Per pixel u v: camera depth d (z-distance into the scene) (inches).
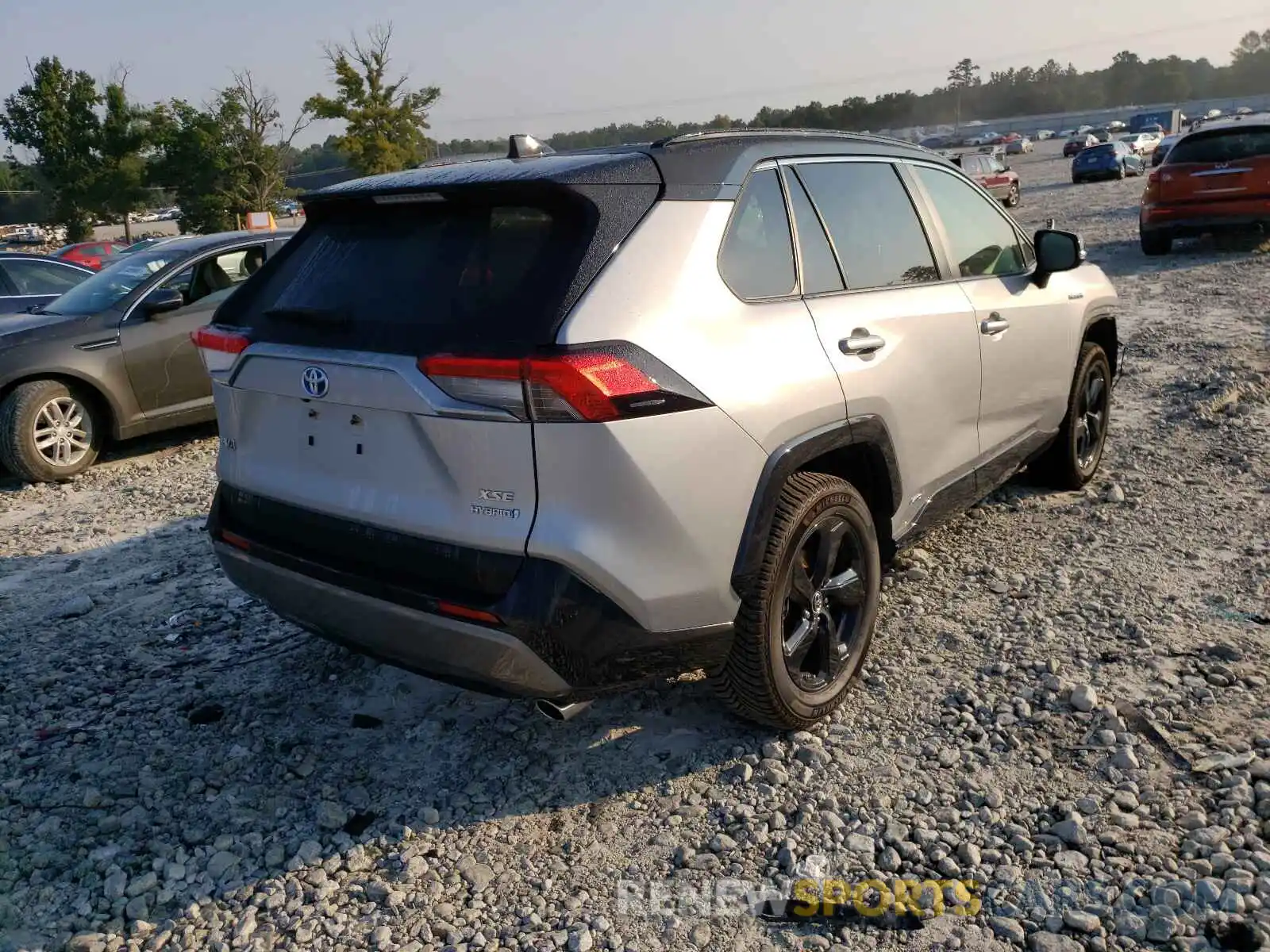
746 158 129.9
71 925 107.9
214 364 131.6
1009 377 173.8
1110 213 858.8
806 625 129.8
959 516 205.8
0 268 410.9
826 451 127.6
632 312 107.5
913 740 131.1
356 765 134.1
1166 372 310.3
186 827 122.6
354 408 112.9
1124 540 189.0
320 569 119.0
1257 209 518.9
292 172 2145.7
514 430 102.6
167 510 251.3
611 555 105.7
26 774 134.9
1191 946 96.8
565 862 114.0
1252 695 135.6
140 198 1921.8
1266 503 202.4
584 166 115.5
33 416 280.8
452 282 111.5
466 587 108.0
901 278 151.0
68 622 183.8
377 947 103.3
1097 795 118.4
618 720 139.7
